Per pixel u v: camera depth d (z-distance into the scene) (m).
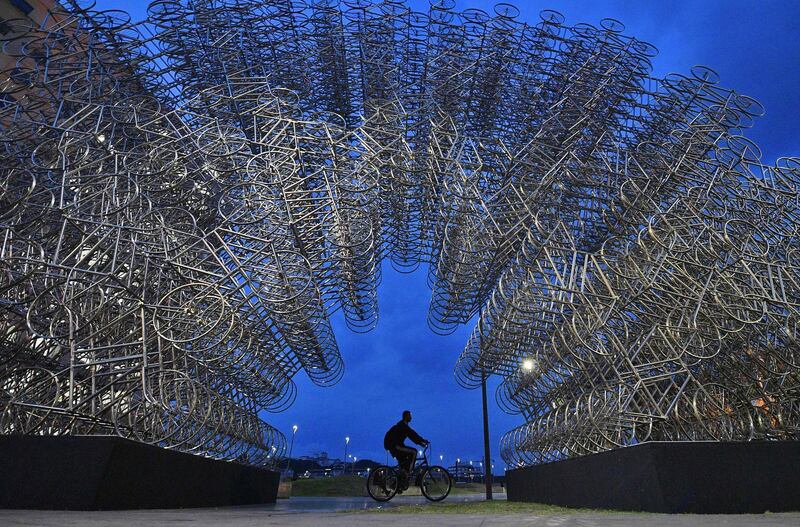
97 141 9.86
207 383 11.48
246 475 12.05
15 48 13.21
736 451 6.53
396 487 10.48
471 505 10.00
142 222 9.92
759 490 6.41
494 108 14.26
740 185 11.00
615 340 9.01
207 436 10.38
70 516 4.38
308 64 13.50
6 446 5.88
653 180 11.78
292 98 12.87
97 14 11.65
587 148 12.90
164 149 10.45
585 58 13.27
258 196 11.46
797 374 8.73
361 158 11.73
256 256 10.93
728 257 9.55
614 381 9.28
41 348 8.34
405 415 10.94
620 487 7.20
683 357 8.77
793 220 10.38
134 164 10.74
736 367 8.96
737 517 5.08
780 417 8.38
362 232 13.90
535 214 11.82
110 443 5.94
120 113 11.11
